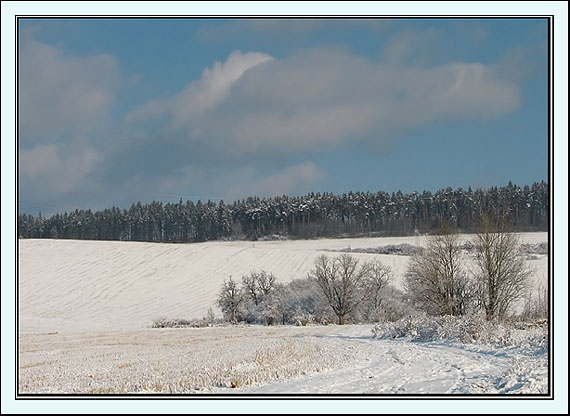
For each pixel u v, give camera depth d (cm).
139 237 16088
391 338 3822
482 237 4488
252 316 7225
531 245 8094
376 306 7081
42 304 8462
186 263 10550
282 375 1916
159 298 8850
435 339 3425
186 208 16625
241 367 2117
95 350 3516
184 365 2348
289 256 10812
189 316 7838
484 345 2853
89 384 1872
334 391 1597
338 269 7175
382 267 7631
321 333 4791
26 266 10312
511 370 1784
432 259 4653
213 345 3641
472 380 1736
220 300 7500
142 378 1936
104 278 9794
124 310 8188
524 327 3641
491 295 4400
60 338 4697
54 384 1945
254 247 11531
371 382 1770
